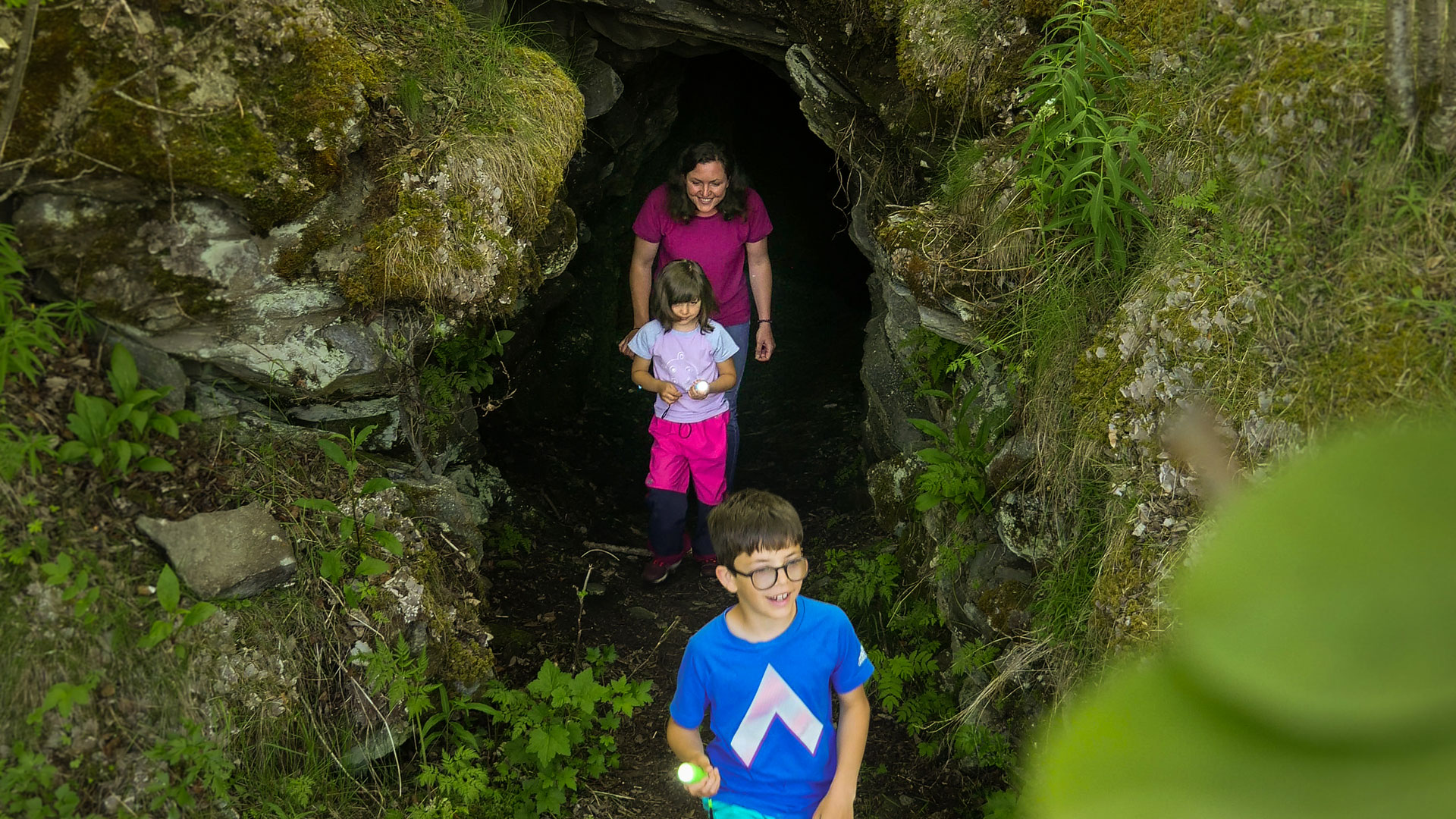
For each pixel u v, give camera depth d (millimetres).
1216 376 2586
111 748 2527
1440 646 249
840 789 2453
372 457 3682
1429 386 2152
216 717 2744
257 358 3164
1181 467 2602
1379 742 245
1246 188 2695
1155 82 3045
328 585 3100
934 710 3744
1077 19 3252
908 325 4355
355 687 3062
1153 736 276
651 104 6453
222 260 3043
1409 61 2279
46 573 2557
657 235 4746
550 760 3309
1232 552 280
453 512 3760
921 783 3586
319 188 3090
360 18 3508
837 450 6035
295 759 2891
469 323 4066
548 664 3543
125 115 2799
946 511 3846
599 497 5723
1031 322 3311
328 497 3283
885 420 4777
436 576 3443
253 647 2883
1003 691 3330
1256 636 264
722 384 4449
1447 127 2240
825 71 4641
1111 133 2998
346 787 3008
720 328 4461
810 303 8516
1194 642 275
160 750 2568
